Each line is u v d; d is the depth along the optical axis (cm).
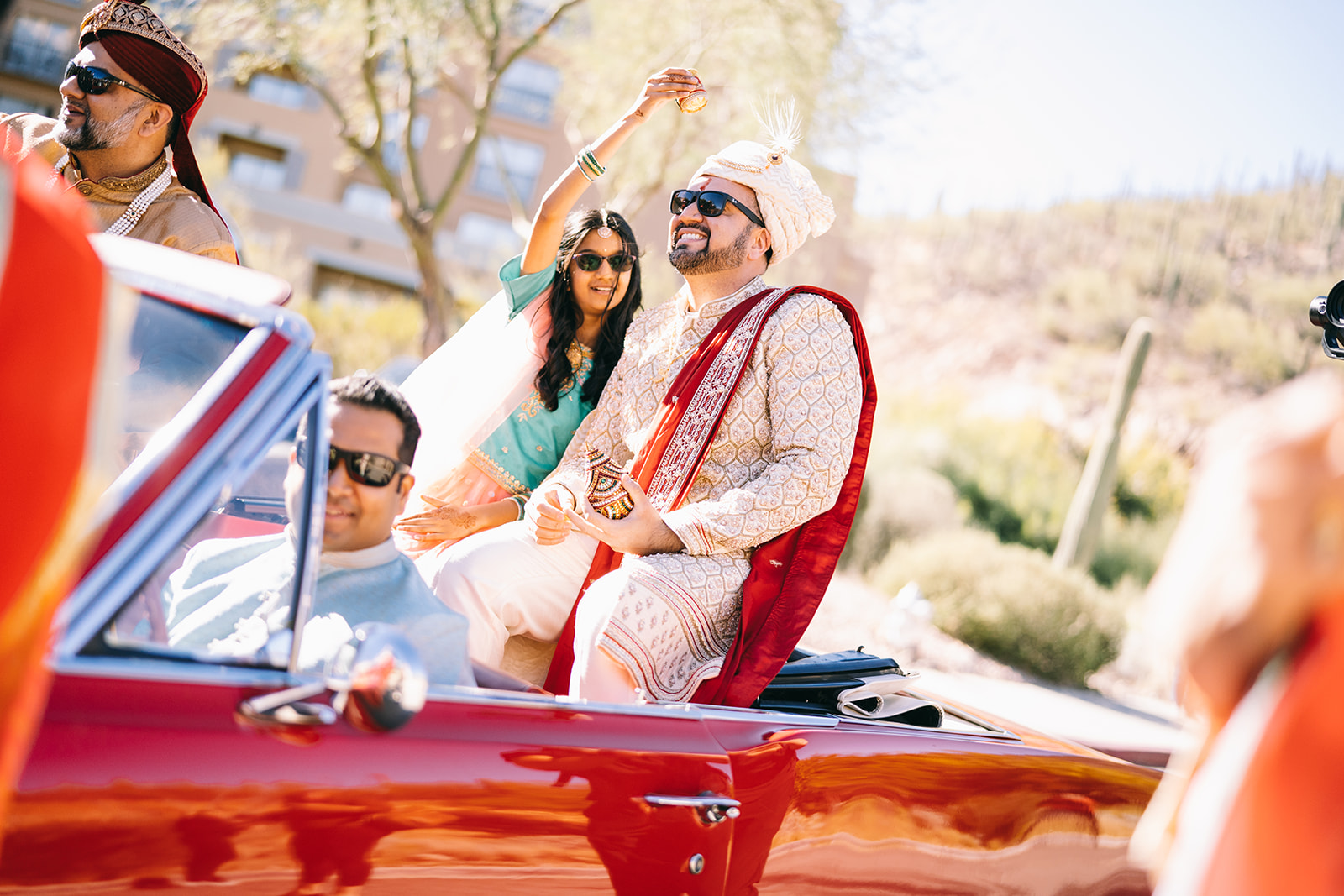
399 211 1357
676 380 290
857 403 280
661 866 188
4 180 112
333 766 159
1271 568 141
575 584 292
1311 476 141
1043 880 246
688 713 209
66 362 113
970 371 4553
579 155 330
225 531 210
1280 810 145
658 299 1551
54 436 112
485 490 337
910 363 4800
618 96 1405
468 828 169
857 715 259
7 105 3052
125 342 143
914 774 230
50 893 137
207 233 318
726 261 303
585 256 334
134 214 312
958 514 1562
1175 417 3872
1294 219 4909
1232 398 3994
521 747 180
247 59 1215
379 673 151
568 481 307
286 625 167
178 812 146
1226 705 150
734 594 268
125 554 150
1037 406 4062
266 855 152
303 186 3241
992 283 5097
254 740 154
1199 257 4806
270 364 164
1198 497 154
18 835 135
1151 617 156
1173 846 160
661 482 282
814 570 272
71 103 306
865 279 3828
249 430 160
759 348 282
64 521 114
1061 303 4838
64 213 116
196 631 193
